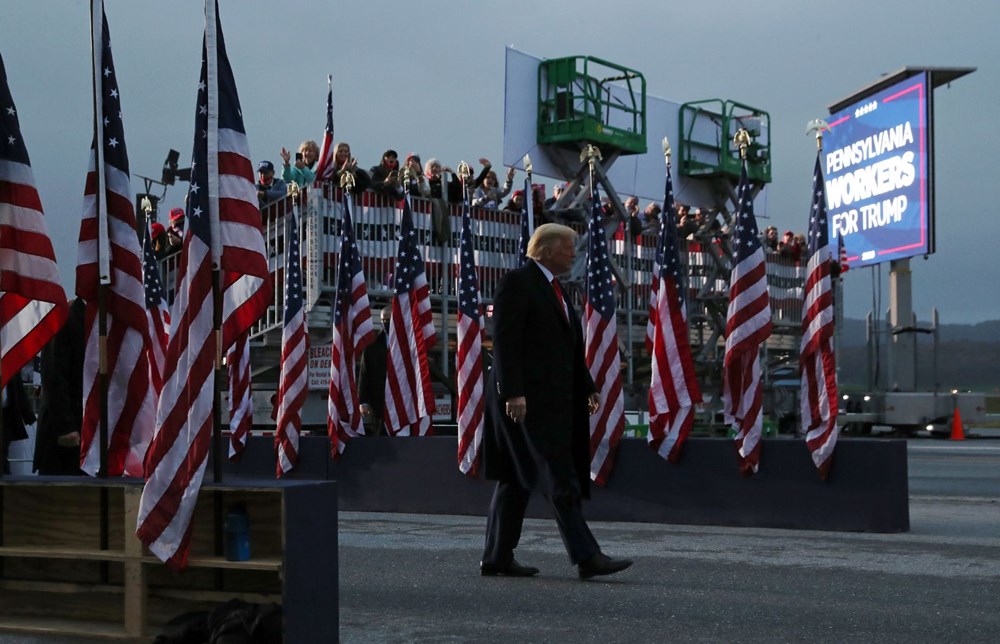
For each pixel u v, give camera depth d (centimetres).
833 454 893
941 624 539
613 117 2122
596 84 2080
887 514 875
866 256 3391
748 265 961
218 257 514
